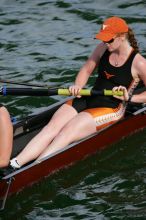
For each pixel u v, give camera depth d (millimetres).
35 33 31266
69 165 21656
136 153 22719
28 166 20094
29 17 32625
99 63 22359
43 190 20859
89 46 29938
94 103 22219
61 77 27562
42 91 21609
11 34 31219
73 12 32906
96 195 20734
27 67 28406
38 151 20938
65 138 21234
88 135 21688
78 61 28719
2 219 19672
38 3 33875
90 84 26906
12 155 21703
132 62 21750
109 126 22062
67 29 31484
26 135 22203
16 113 25078
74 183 21250
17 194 20438
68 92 21797
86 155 22078
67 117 21906
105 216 19750
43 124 22641
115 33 21359
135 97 22078
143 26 31406
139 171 21875
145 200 20438
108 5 33344
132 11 32688
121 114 22531
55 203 20359
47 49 29844
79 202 20422
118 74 21938
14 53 29625
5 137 18750
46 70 28109
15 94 21516
